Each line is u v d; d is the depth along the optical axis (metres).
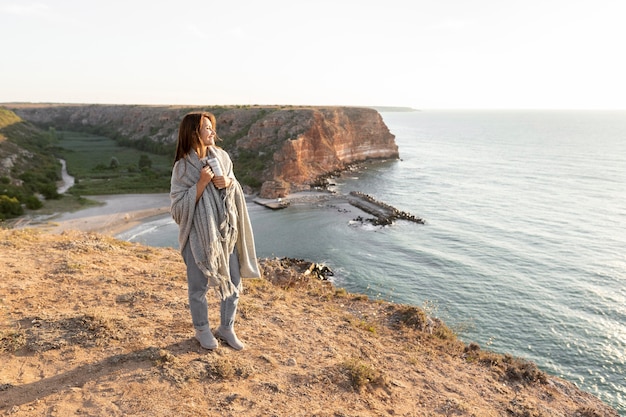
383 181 93.19
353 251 45.44
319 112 107.56
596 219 61.91
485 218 62.06
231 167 4.02
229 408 3.64
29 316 4.94
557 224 58.75
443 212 65.75
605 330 28.94
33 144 121.75
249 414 3.61
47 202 66.44
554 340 27.70
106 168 100.38
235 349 4.75
